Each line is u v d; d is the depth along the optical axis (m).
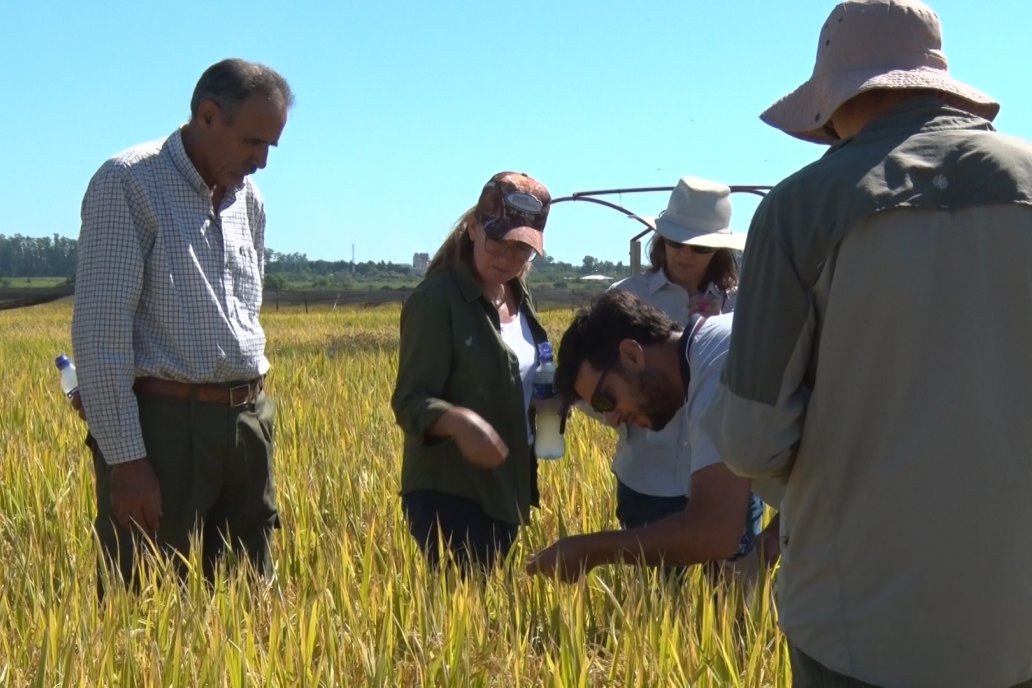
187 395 4.38
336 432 8.62
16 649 3.90
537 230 4.40
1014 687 2.45
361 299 59.03
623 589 4.21
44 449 7.70
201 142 4.31
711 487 3.32
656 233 5.43
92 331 4.18
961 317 2.38
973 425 2.37
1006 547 2.38
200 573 4.31
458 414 4.10
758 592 3.99
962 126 2.52
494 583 4.29
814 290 2.47
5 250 156.62
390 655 3.71
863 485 2.45
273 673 3.59
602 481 6.16
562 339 3.66
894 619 2.42
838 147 2.57
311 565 5.14
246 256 4.59
